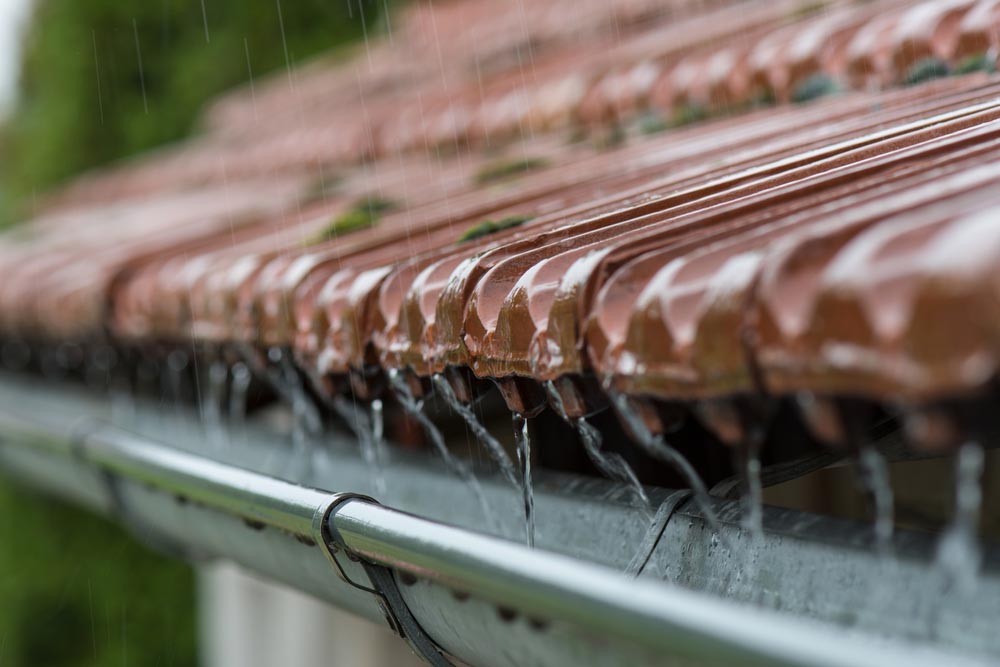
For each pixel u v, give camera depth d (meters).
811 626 1.02
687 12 4.29
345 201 3.47
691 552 1.58
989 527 2.21
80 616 7.77
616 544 1.75
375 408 1.93
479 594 1.41
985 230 0.91
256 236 3.11
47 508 7.60
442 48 5.98
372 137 4.72
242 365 2.50
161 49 12.62
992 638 1.18
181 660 7.84
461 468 2.16
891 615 1.28
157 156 8.52
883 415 1.53
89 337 3.43
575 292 1.33
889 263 0.95
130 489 3.00
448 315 1.61
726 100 3.06
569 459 2.36
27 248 5.11
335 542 1.73
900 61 2.49
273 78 11.98
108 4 12.38
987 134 1.48
